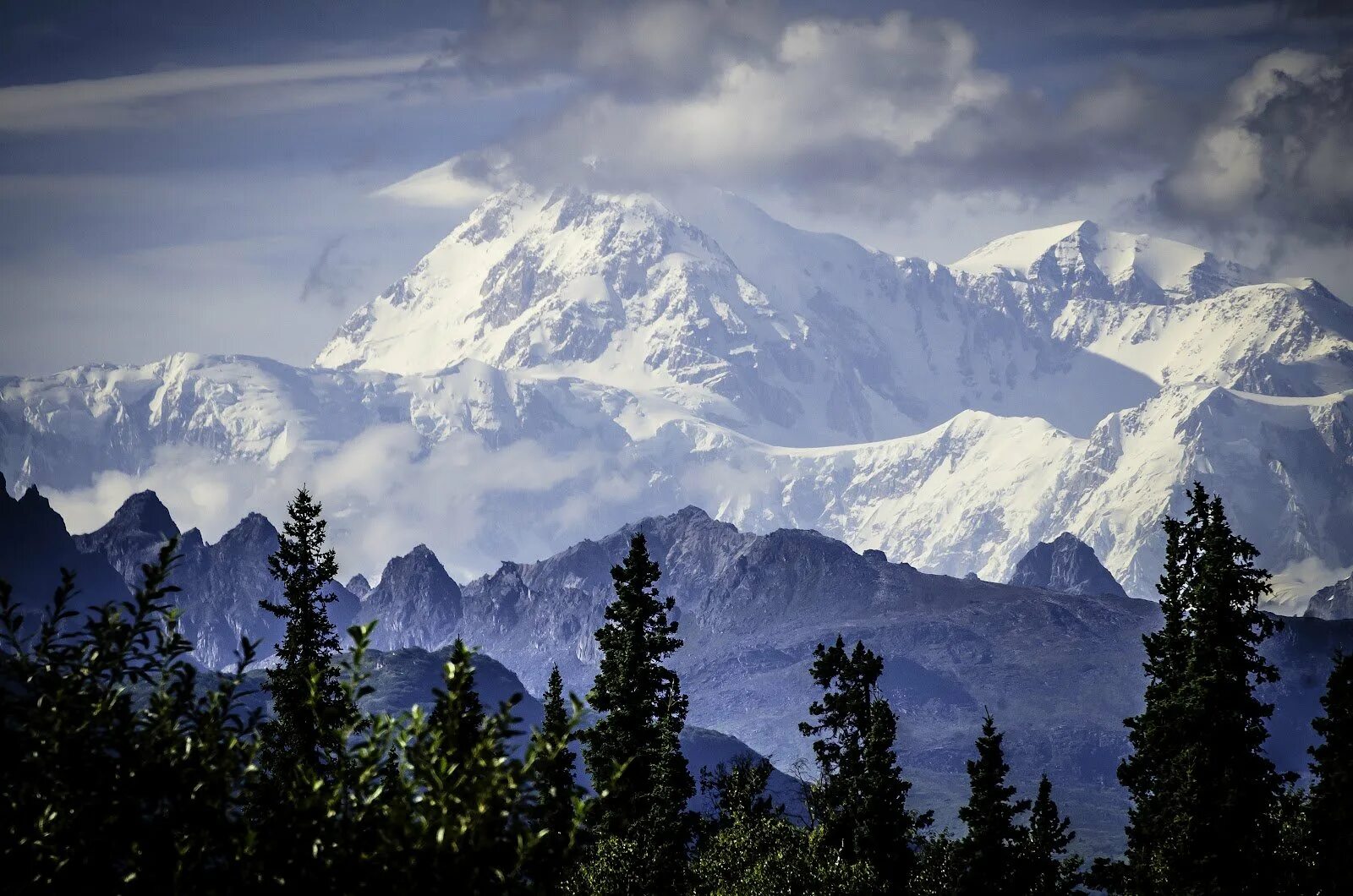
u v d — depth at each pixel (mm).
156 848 153125
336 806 156125
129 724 160125
